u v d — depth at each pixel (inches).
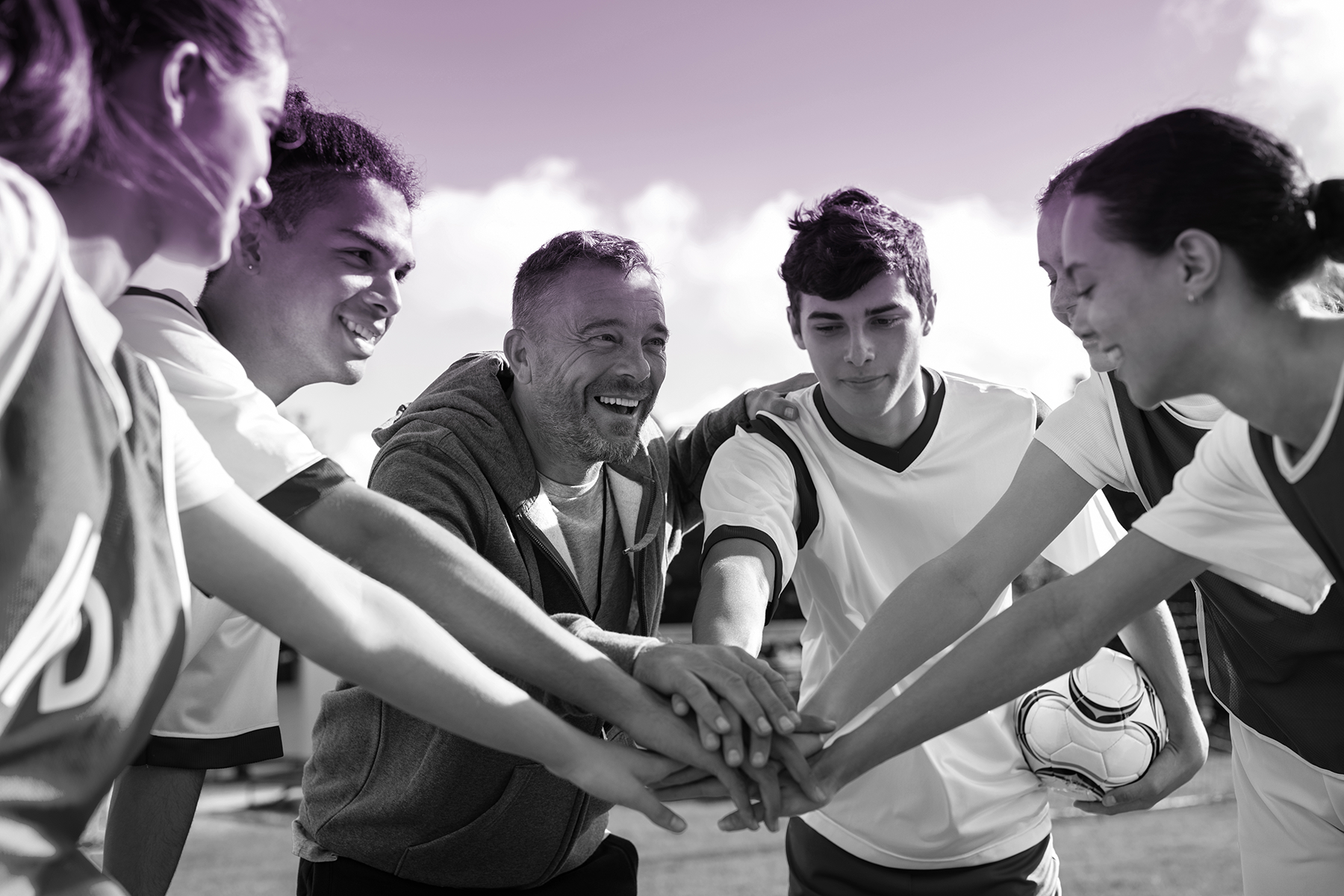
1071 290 88.8
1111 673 96.3
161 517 47.3
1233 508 63.5
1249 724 87.4
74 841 45.7
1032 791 98.7
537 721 70.6
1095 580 71.4
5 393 40.9
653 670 79.4
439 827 85.0
